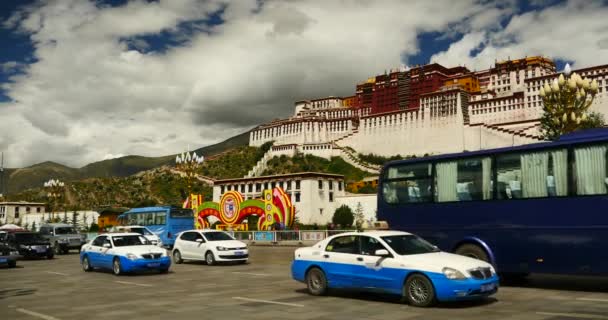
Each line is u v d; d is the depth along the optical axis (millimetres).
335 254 12898
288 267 22250
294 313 10719
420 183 16297
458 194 15297
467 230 14930
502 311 10352
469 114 159500
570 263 12875
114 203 152875
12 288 16297
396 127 169500
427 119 159250
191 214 40125
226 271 20844
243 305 11969
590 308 10453
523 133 127938
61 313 11445
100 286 16547
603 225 12359
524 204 13844
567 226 12961
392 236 12398
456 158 15516
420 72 191375
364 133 180500
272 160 189375
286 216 48969
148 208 40406
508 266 14031
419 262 11180
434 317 9891
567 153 13211
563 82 29000
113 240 20953
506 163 14398
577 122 28594
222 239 24875
